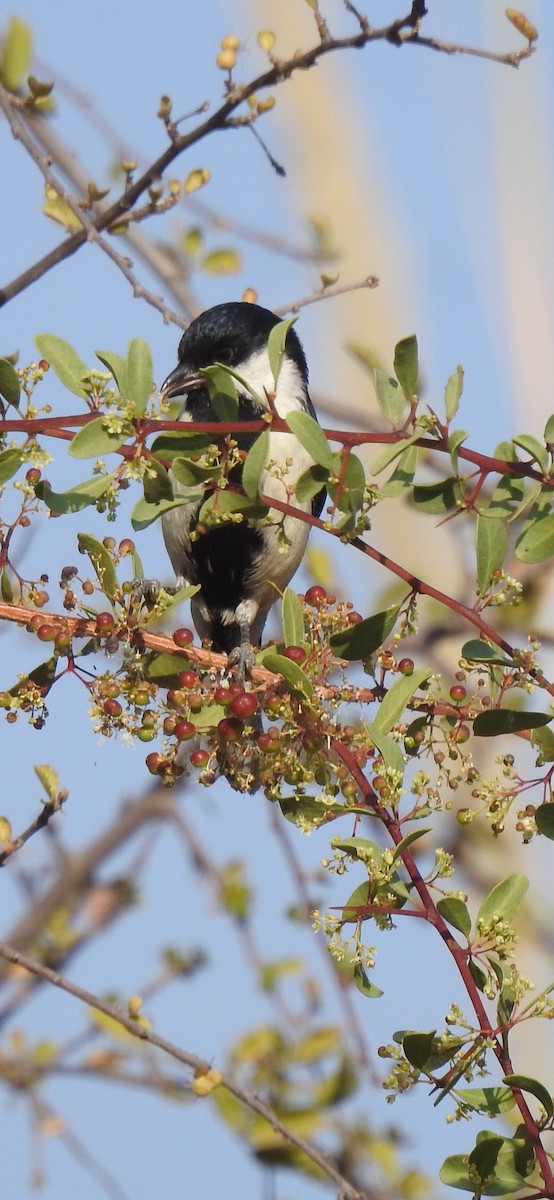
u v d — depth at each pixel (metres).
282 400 11.74
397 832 6.34
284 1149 10.03
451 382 6.96
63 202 10.74
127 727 6.86
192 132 10.00
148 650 6.99
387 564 6.95
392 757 6.38
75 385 6.67
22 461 6.60
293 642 6.88
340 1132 10.23
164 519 11.58
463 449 6.97
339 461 6.85
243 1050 10.44
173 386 11.65
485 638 6.99
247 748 6.82
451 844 11.70
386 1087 6.14
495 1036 6.10
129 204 10.37
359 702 6.92
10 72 10.86
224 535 11.41
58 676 6.88
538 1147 6.03
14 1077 10.56
